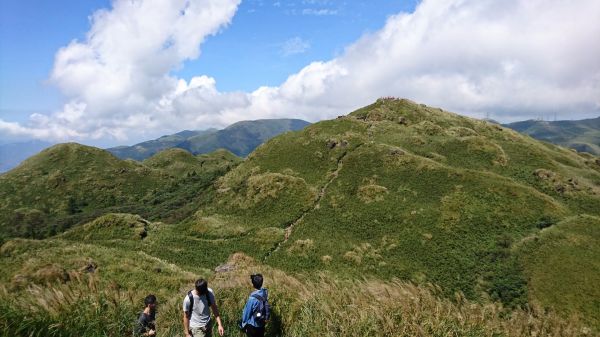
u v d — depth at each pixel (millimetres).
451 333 9367
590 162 149500
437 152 126812
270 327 11602
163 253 79625
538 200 90125
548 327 10547
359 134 134875
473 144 129625
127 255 38562
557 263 66062
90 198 175625
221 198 120812
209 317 10789
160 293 25453
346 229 91375
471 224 84438
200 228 98062
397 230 87000
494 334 9805
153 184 195750
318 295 11961
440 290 11766
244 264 47062
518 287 63125
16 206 164750
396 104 161000
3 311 9172
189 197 160375
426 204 94188
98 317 10062
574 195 105562
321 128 141625
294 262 79000
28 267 30375
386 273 72312
